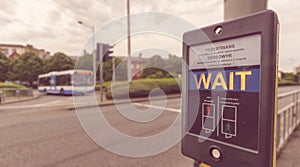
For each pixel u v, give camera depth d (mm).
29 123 5891
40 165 2959
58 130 4988
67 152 3459
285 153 3150
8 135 4578
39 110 8648
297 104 5043
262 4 1374
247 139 1086
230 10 1490
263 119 1004
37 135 4555
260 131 1019
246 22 1069
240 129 1119
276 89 999
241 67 1111
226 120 1191
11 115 7336
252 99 1063
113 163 3010
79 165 2949
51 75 19422
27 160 3137
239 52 1120
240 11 1426
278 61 996
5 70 33656
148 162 3027
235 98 1146
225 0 1551
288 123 4270
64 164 2988
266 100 990
